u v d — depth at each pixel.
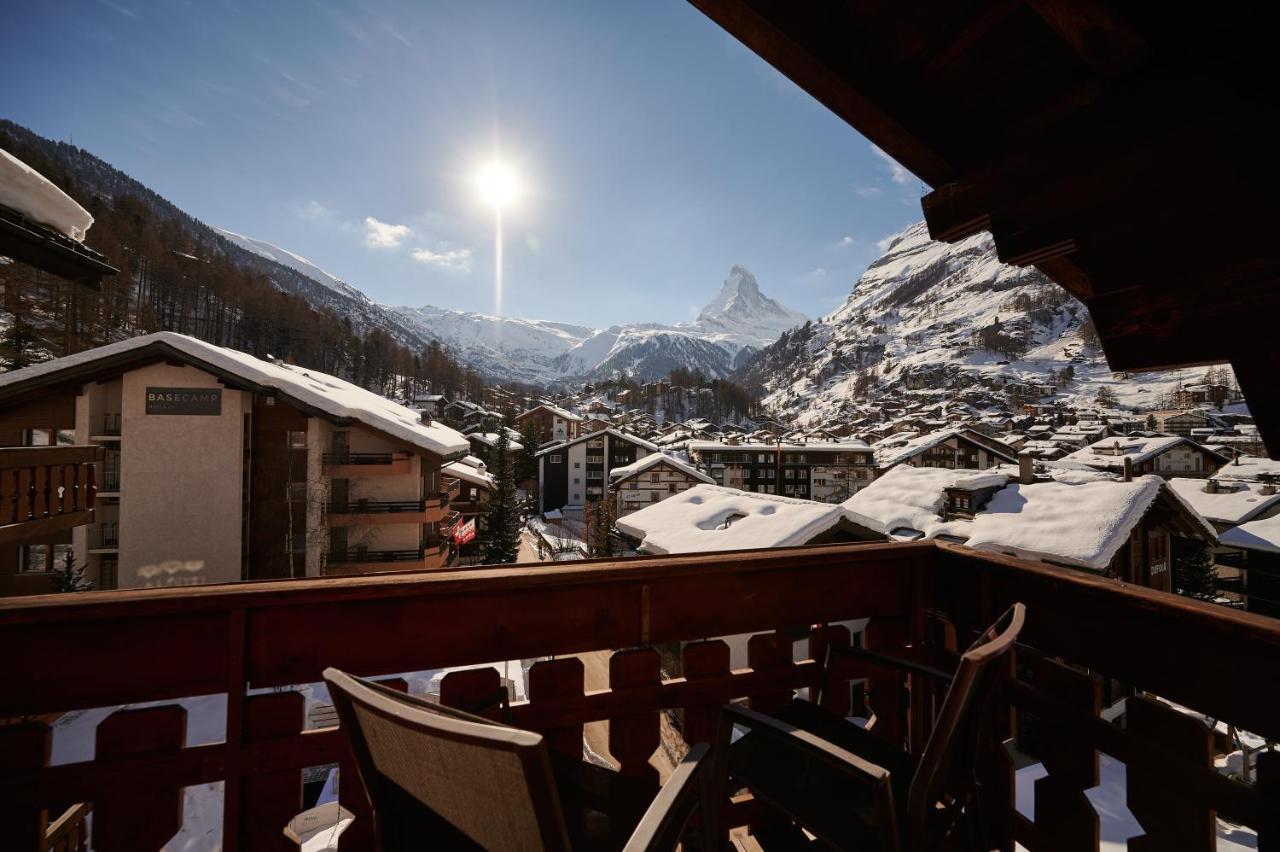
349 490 20.00
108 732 1.35
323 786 6.84
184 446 18.23
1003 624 1.38
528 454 65.06
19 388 16.86
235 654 1.42
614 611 1.77
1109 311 1.57
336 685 0.89
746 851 1.87
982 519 15.87
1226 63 1.26
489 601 1.65
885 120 1.76
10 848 1.27
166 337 17.81
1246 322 1.25
